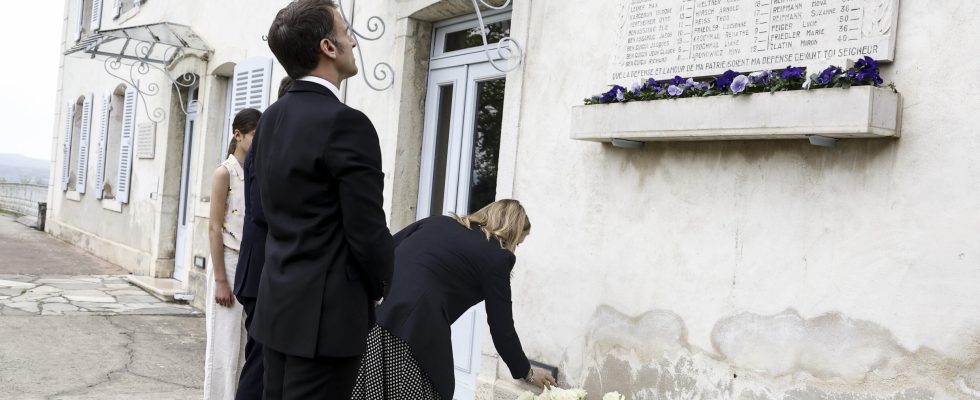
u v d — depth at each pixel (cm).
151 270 1067
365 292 249
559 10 443
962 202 271
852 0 299
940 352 274
